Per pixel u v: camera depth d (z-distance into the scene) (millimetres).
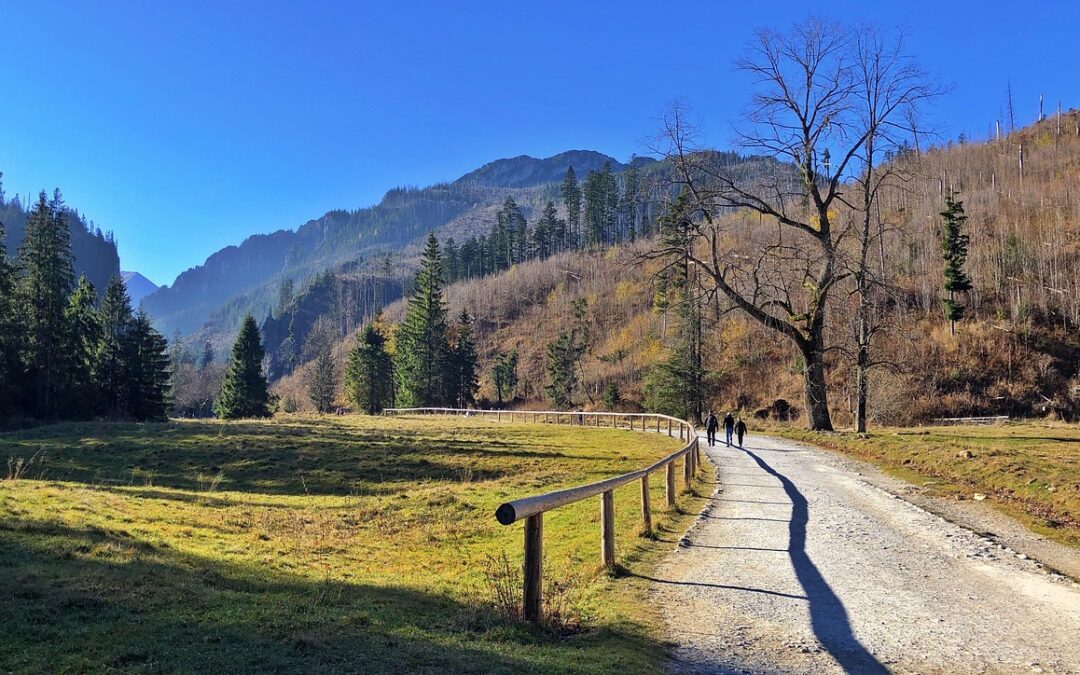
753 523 12570
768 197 35344
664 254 35625
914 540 10992
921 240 80062
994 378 63375
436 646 5703
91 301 67000
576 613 7082
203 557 9836
